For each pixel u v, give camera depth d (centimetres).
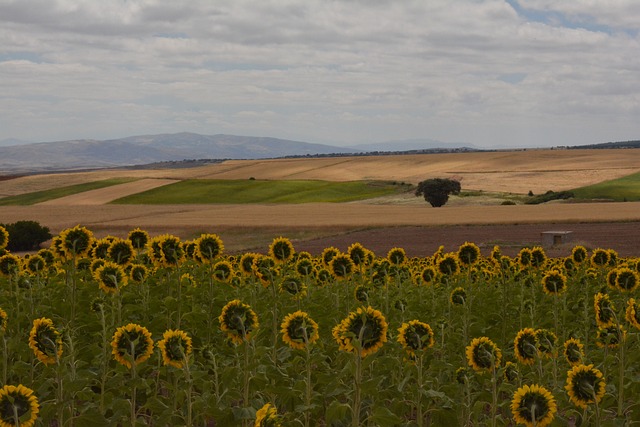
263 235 7406
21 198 15800
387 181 17250
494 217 8494
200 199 14788
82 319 1058
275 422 538
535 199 13162
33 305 1115
